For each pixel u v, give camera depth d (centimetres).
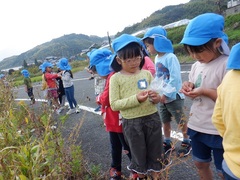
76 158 276
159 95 217
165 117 315
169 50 288
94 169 286
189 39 171
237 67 124
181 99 290
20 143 236
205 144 194
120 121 259
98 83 431
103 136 437
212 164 278
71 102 627
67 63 642
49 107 335
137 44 220
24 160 191
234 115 124
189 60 1192
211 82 180
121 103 223
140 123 227
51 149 228
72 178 271
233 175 131
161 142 239
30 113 298
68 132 476
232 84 127
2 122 293
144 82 232
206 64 186
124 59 221
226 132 133
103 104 264
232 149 130
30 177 182
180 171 278
